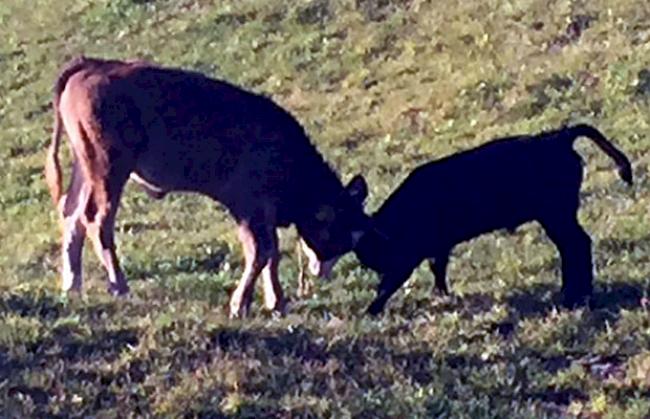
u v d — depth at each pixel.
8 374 9.08
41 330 9.64
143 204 15.95
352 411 8.59
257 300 11.41
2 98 21.61
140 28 22.91
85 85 10.84
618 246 11.91
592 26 19.41
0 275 13.57
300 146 11.09
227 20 22.31
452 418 8.53
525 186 10.34
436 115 17.88
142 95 10.78
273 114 11.08
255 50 21.19
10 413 8.59
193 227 14.91
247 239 10.92
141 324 9.75
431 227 10.47
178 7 23.33
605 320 9.84
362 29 21.03
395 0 21.66
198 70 20.95
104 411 8.66
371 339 9.62
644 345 9.40
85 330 9.63
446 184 10.49
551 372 9.16
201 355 9.30
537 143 10.42
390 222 10.54
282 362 9.20
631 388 8.84
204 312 10.45
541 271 11.41
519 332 9.72
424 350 9.45
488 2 20.80
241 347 9.41
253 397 8.73
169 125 10.80
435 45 20.05
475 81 18.41
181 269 13.13
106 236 11.08
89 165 10.97
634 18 19.33
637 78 17.42
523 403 8.76
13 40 23.61
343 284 11.56
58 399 8.78
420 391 8.77
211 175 10.94
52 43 23.22
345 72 20.02
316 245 11.16
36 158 19.09
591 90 17.52
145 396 8.84
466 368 9.19
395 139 17.38
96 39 23.03
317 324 9.90
